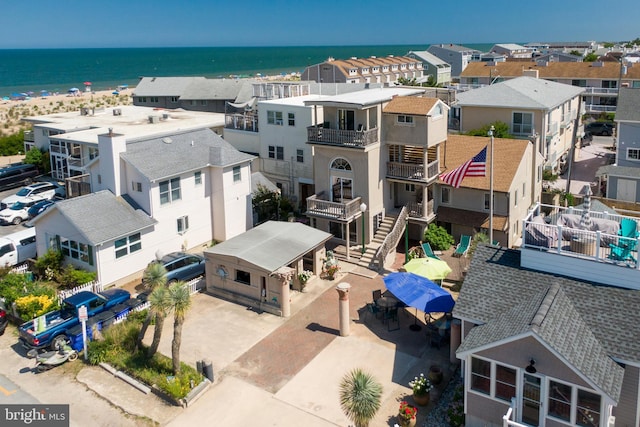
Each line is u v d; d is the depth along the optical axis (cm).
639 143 5047
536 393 1897
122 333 2684
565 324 1942
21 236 3762
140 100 8994
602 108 8462
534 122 5362
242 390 2381
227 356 2639
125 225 3406
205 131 4169
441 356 2584
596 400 1781
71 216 3309
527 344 1864
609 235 2108
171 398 2320
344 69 11431
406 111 3662
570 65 9025
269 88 5766
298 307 3108
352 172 3769
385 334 2795
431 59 13975
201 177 3881
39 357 2558
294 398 2320
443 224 4003
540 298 2084
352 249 3803
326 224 3888
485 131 5206
